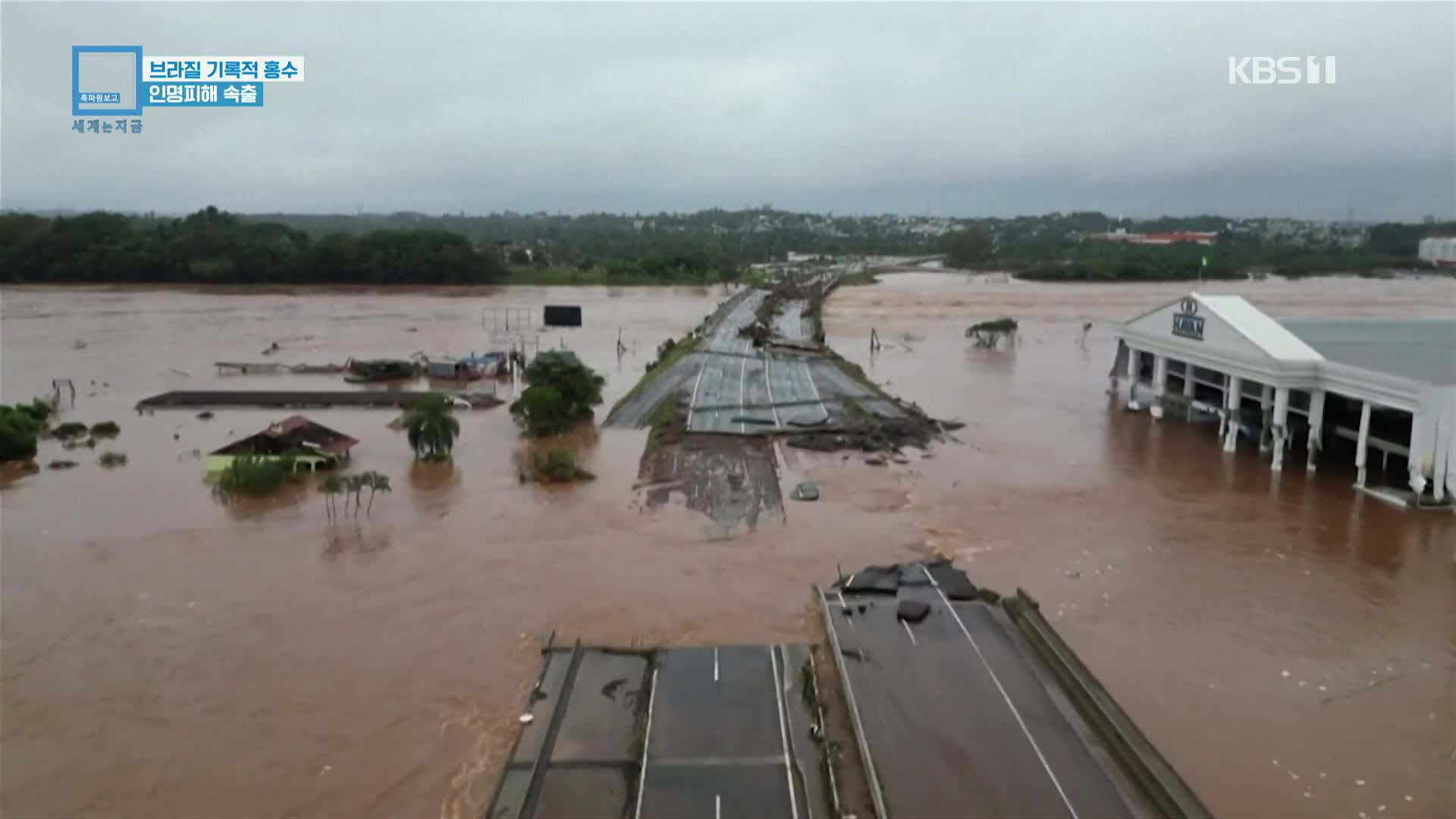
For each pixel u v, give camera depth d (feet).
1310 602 100.01
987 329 291.79
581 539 117.50
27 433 153.79
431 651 89.15
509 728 76.18
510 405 190.60
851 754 70.64
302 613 97.04
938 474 147.23
